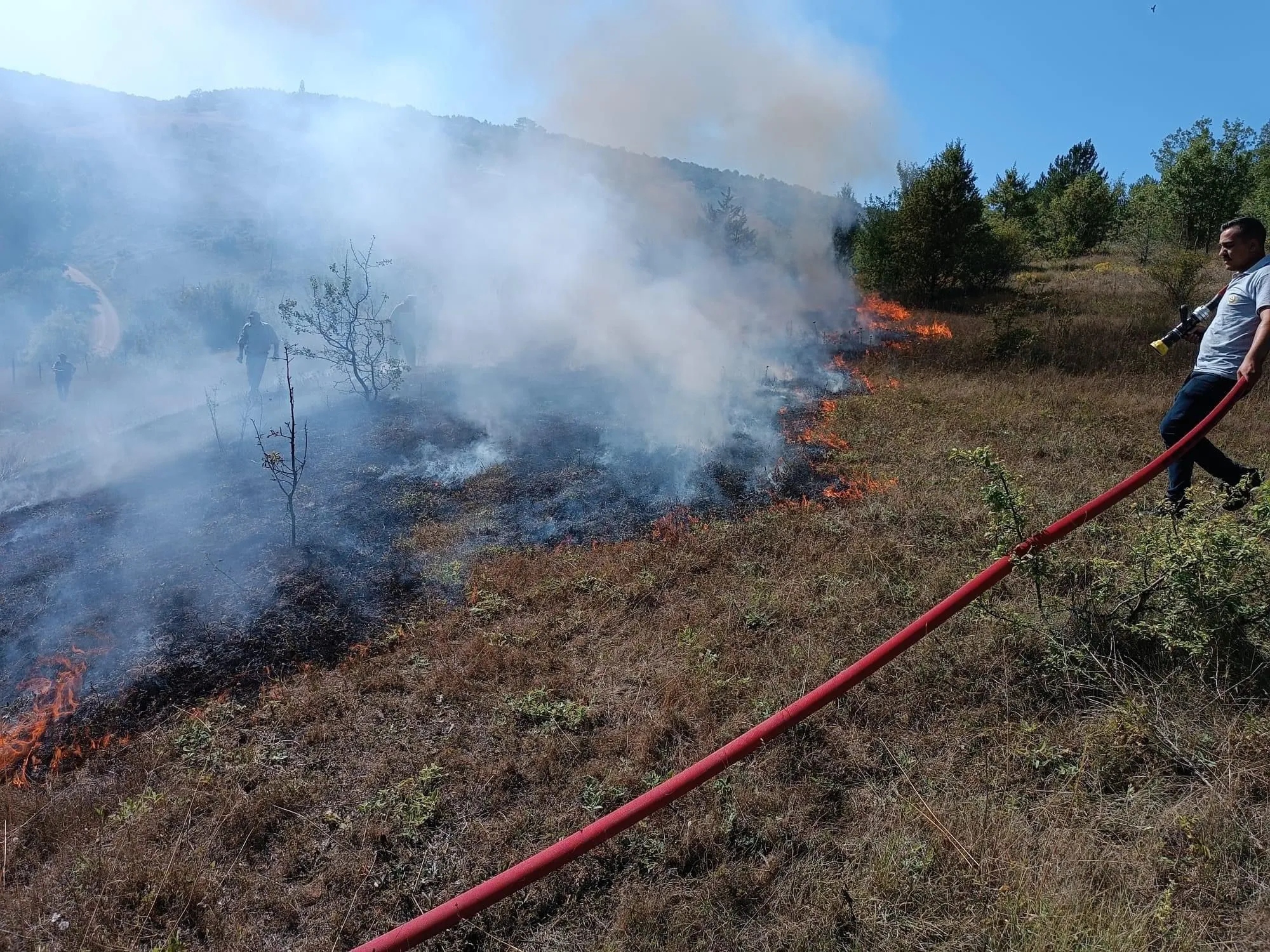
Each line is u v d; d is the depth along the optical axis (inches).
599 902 106.3
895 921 95.8
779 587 181.5
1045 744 118.8
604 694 149.8
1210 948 85.6
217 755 145.0
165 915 110.9
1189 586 124.2
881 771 121.8
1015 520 140.7
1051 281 741.3
